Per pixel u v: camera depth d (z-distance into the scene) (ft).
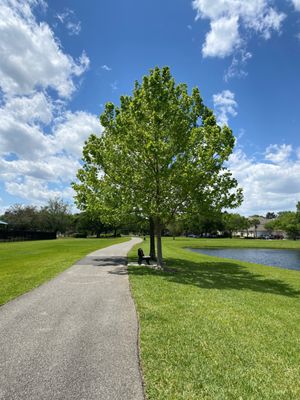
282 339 22.56
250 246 191.62
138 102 58.39
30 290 36.32
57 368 16.89
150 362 17.79
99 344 20.24
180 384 15.55
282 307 32.73
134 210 60.85
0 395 14.34
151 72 61.57
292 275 61.36
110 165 62.44
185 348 19.97
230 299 35.01
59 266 57.62
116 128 60.39
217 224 370.12
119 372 16.56
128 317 26.22
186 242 229.25
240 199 58.13
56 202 336.90
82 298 32.76
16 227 284.82
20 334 21.86
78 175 72.08
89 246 130.00
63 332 22.36
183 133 56.75
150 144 51.06
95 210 66.08
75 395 14.37
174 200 59.00
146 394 14.55
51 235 261.03
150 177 56.44
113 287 38.96
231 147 56.08
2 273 48.80
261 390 15.33
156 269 58.13
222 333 23.11
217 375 16.62
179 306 30.45
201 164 53.83
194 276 52.54
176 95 64.13
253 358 18.97
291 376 16.92
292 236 325.62
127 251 100.78
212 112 66.08
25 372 16.44
